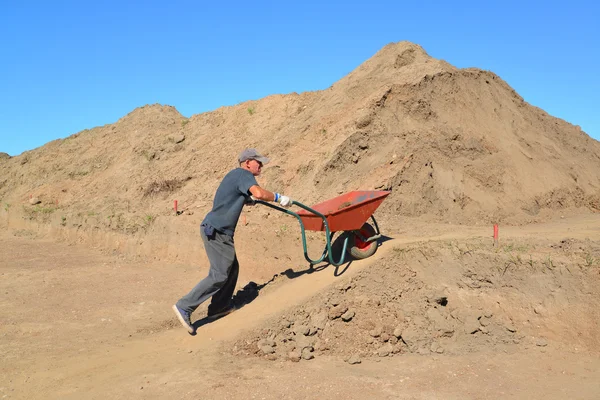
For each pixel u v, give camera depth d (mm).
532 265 6062
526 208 10641
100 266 12359
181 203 14125
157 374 5551
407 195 9984
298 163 12742
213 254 6605
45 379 5672
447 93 12953
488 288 6375
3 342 7137
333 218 6898
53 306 9055
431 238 7797
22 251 14766
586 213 11273
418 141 11203
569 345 5652
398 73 14078
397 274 6828
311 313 6332
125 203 16250
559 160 12844
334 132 12625
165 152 18234
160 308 8773
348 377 5273
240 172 6648
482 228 8883
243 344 6066
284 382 5184
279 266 9375
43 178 21547
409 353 5898
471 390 4914
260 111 17438
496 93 14328
